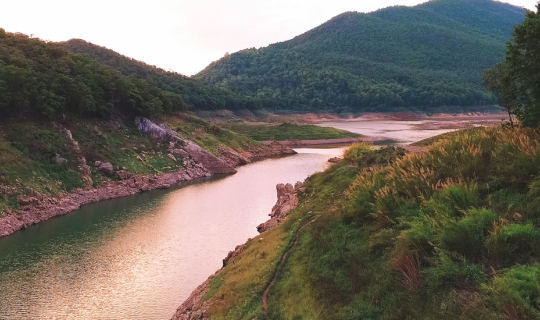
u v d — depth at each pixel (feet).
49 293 79.30
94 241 111.24
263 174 230.27
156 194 179.11
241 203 155.43
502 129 68.64
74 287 82.02
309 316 44.24
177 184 205.77
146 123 249.55
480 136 61.05
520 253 33.58
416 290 36.68
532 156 43.29
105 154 193.36
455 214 41.86
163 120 287.07
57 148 170.60
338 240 56.80
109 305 74.43
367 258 47.16
